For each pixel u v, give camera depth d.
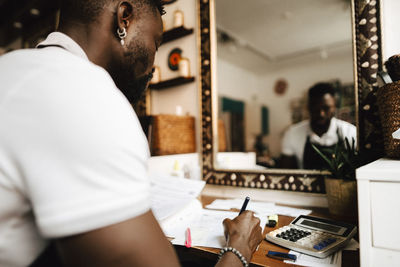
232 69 1.31
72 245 0.29
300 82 1.19
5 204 0.31
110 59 0.46
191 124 1.31
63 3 0.45
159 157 1.10
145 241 0.33
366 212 0.45
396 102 0.59
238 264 0.49
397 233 0.42
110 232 0.30
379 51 0.84
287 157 1.12
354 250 0.57
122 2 0.44
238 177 1.14
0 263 0.34
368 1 0.86
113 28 0.44
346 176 0.81
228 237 0.56
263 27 1.22
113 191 0.30
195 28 1.31
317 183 0.96
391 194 0.42
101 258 0.30
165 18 1.42
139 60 0.49
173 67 1.40
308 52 1.12
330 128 0.99
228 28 1.25
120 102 0.35
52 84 0.31
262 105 1.35
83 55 0.41
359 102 0.88
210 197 1.17
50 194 0.28
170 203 0.81
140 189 0.33
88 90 0.32
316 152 1.03
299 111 1.18
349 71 0.95
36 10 2.21
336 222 0.66
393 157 0.62
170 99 1.42
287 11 1.16
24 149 0.29
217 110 1.23
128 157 0.32
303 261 0.52
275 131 1.28
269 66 1.28
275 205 0.98
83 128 0.30
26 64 0.33
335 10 1.00
